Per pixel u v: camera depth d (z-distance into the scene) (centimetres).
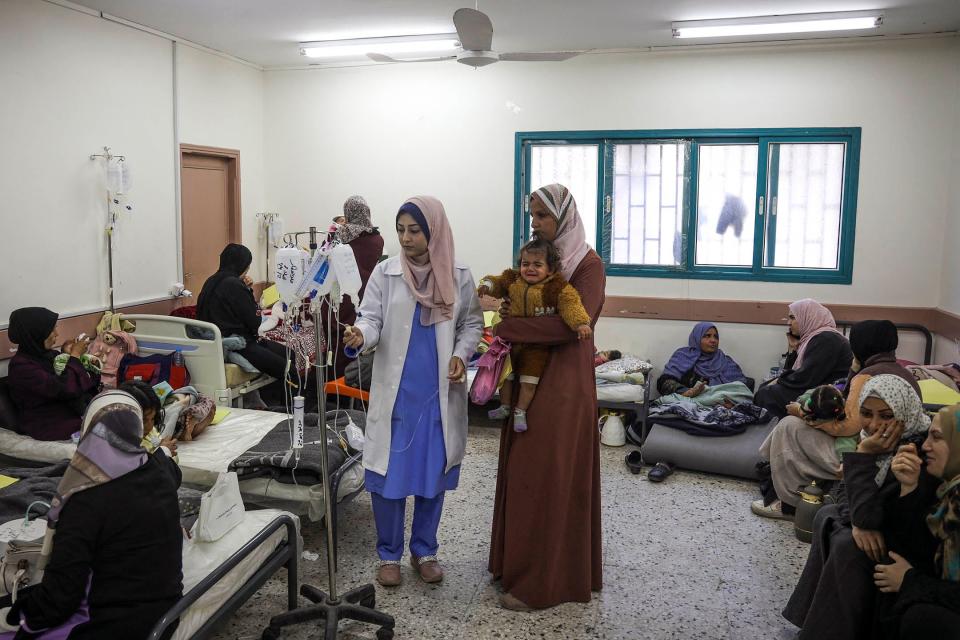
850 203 525
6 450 350
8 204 402
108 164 462
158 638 192
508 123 577
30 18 408
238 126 597
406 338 270
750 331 551
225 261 485
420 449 273
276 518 253
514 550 272
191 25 486
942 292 514
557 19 463
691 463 422
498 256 592
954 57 495
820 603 222
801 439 348
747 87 532
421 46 529
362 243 525
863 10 442
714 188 554
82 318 450
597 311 269
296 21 473
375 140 606
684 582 299
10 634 190
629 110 554
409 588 290
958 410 194
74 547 183
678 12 445
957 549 192
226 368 448
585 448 270
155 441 215
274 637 250
